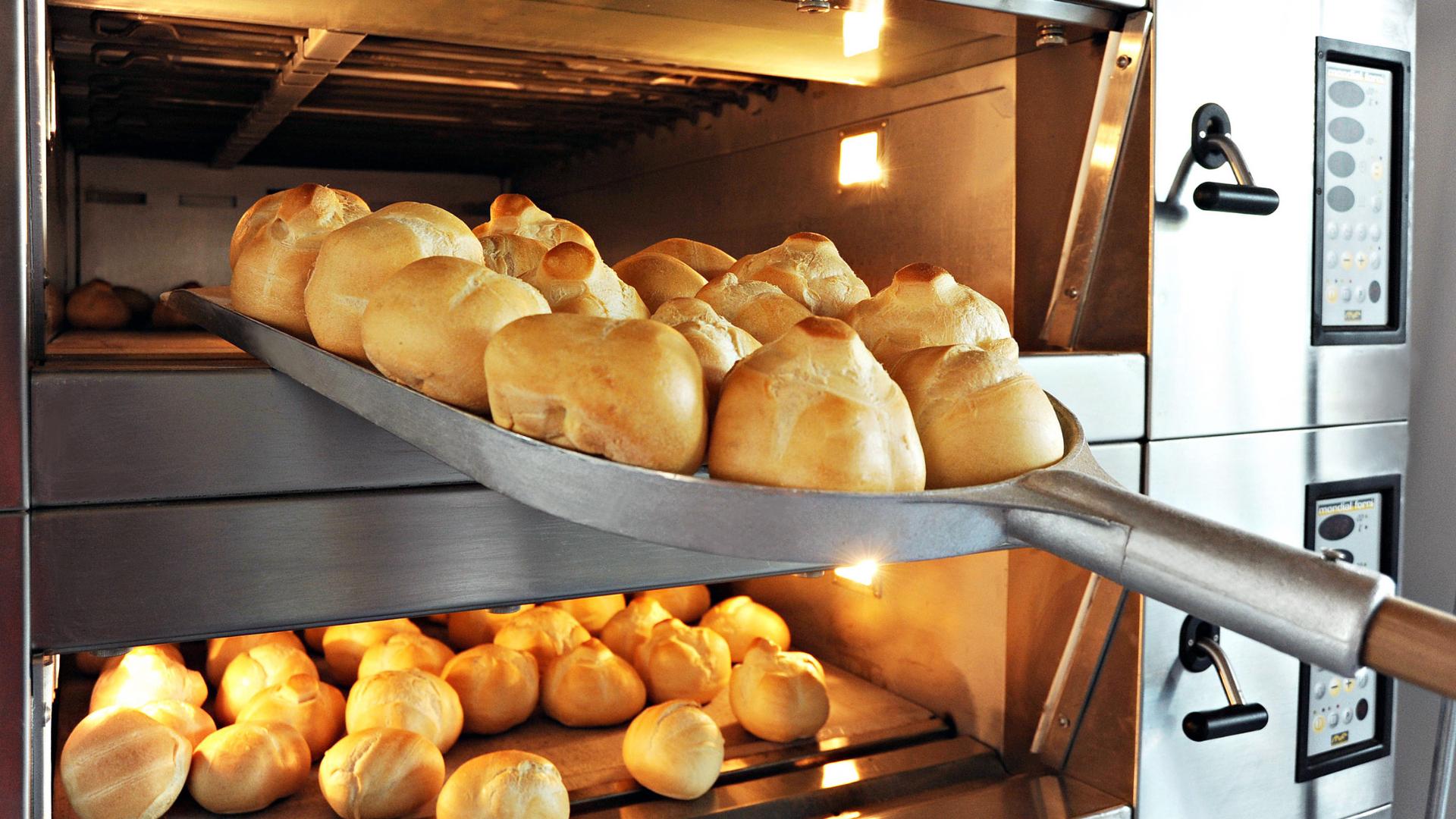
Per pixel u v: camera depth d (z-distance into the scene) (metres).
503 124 1.24
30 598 0.55
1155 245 0.87
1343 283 0.99
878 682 1.11
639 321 0.42
